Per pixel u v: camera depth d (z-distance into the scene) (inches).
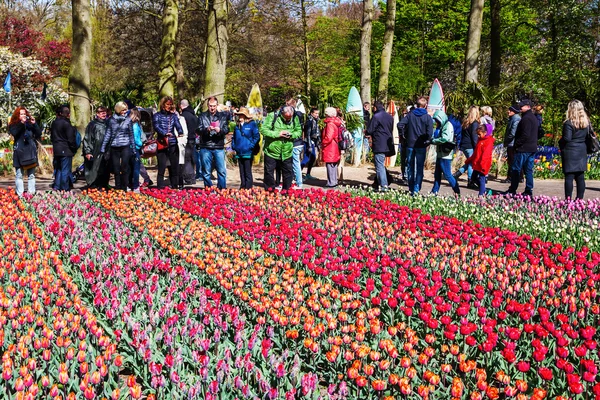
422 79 1528.1
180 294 210.8
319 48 1594.5
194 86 1471.5
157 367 146.6
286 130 464.8
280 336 185.2
